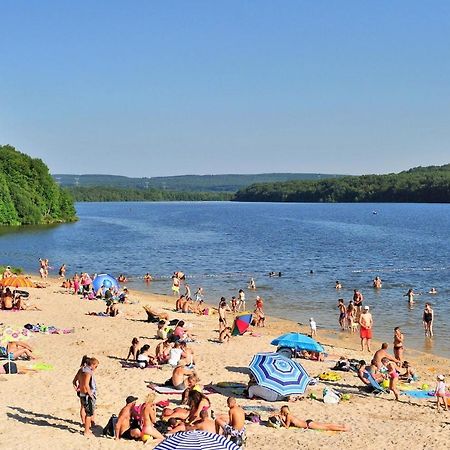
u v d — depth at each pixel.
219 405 20.14
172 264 70.62
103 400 20.03
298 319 39.59
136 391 21.11
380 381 23.09
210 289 52.59
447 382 25.09
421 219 162.50
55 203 156.12
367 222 151.38
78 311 38.12
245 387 22.27
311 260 74.06
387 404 21.28
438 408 20.66
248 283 55.81
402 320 39.44
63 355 25.83
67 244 95.50
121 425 16.28
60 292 46.81
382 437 17.86
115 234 115.75
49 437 16.03
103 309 39.22
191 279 58.59
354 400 21.61
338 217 177.62
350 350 30.61
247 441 17.14
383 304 45.00
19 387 20.56
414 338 34.47
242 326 30.62
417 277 59.59
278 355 22.09
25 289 47.25
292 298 47.62
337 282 52.25
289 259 75.12
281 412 18.55
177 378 21.34
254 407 20.08
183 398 19.59
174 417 17.34
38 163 156.12
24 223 144.25
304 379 21.36
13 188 143.62
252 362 21.64
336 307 43.84
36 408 18.47
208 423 16.70
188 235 113.56
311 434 17.92
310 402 21.16
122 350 27.58
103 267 68.62
